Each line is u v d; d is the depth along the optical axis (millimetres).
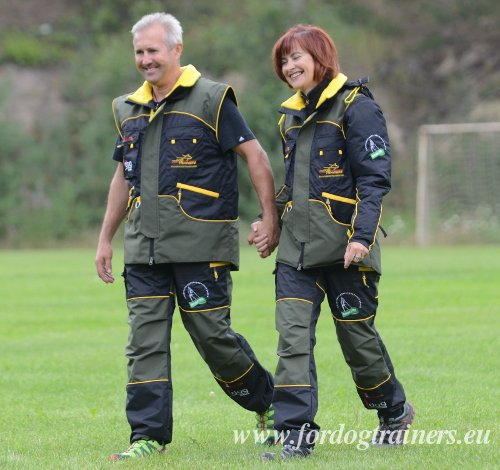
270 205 18562
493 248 85688
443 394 24062
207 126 18328
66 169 107875
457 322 37406
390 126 115562
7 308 45781
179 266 18391
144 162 18438
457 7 128875
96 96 113500
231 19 123188
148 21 18359
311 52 17750
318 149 17828
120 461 17344
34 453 18828
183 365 29562
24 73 118938
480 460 16766
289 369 17359
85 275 62969
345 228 17734
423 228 96188
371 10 128125
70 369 29594
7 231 104688
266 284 54250
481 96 117812
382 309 41781
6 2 129750
